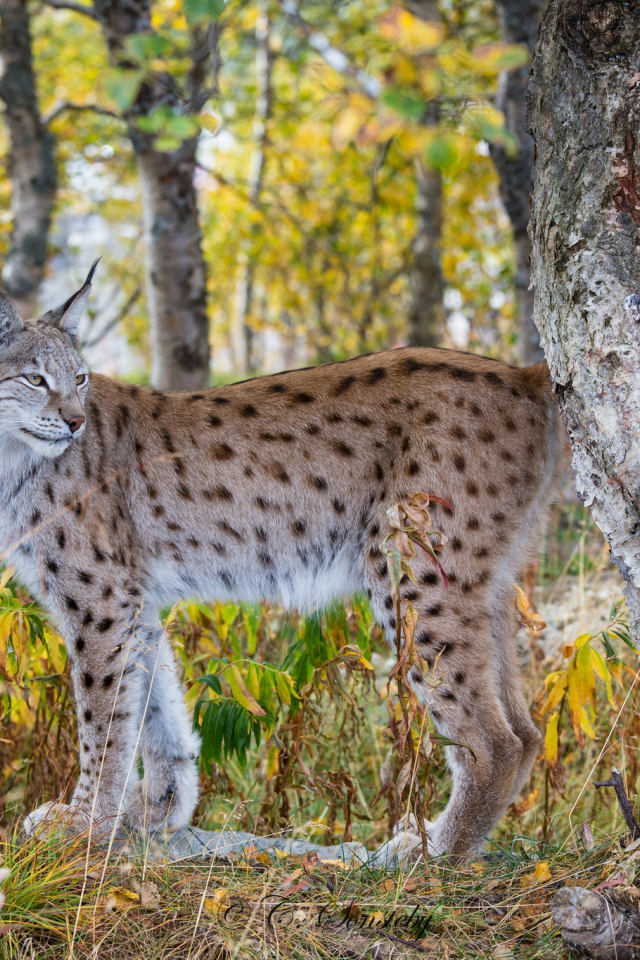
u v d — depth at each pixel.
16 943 4.92
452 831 6.76
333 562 7.42
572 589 11.02
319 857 6.38
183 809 7.21
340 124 5.95
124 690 7.01
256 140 27.78
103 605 7.04
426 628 6.90
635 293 5.55
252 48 31.00
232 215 26.27
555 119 5.86
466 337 22.12
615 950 4.62
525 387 7.14
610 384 5.61
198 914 5.05
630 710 7.38
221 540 7.49
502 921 5.19
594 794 7.83
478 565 6.95
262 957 4.86
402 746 5.93
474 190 22.27
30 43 16.66
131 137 12.66
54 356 7.09
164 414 7.63
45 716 7.95
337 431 7.26
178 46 9.57
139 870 5.79
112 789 6.86
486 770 6.81
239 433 7.45
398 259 26.19
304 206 24.84
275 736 7.34
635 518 5.61
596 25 5.55
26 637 6.98
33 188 16.73
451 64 5.68
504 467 6.98
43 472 7.09
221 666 7.68
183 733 7.45
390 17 5.64
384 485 7.09
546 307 6.01
